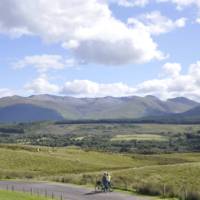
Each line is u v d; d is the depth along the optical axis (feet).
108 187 203.21
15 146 478.18
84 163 414.62
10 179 279.49
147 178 235.20
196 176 231.09
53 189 212.64
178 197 181.06
